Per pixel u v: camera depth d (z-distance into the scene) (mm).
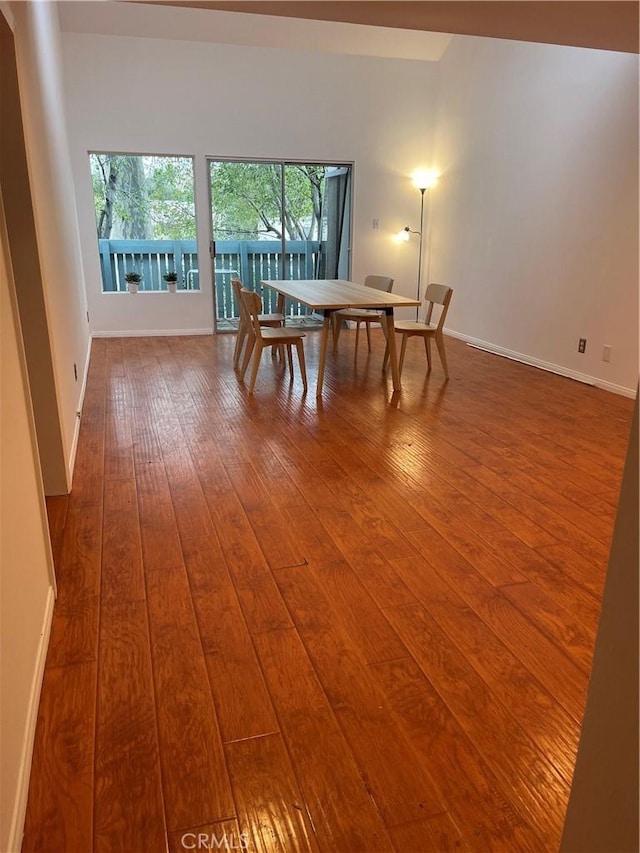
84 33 6031
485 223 6406
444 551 2445
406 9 2891
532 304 5781
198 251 6957
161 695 1680
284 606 2082
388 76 6969
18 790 1305
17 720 1371
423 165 7383
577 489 3059
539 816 1354
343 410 4312
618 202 4664
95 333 6898
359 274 7547
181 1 2982
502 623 2008
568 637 1945
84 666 1782
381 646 1892
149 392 4688
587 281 5059
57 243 3613
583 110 4914
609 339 4879
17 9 2461
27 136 2492
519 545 2502
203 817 1339
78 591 2145
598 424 4094
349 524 2658
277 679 1747
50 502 2828
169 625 1973
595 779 939
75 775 1429
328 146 6996
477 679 1759
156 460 3346
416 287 7812
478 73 6297
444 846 1285
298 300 4609
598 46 3410
